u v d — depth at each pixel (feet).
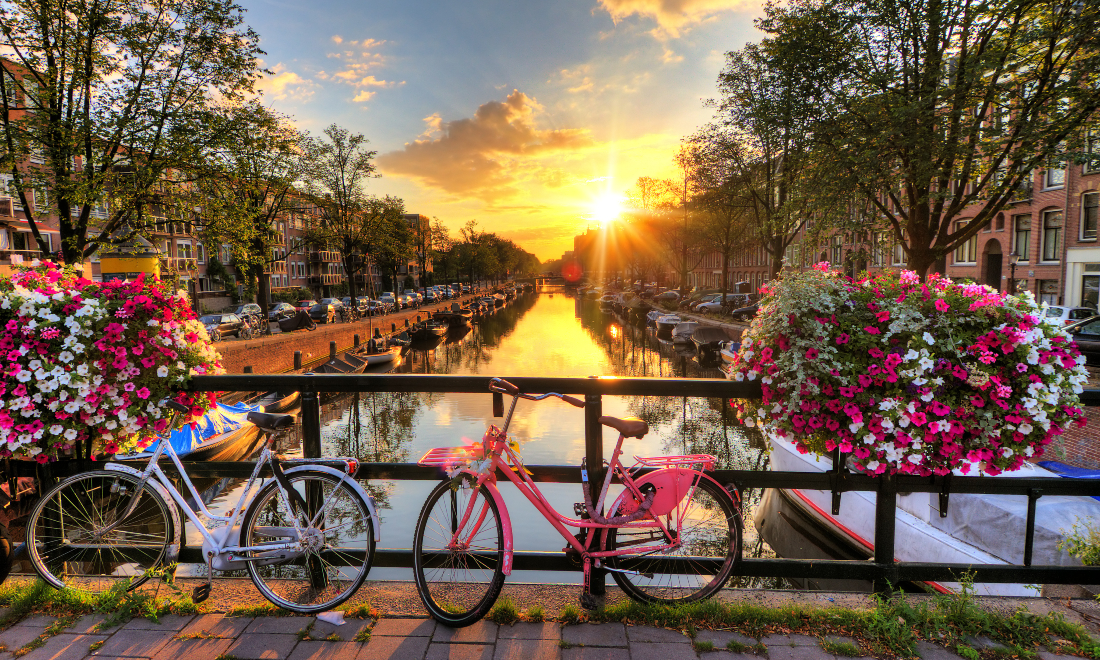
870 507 22.74
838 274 9.85
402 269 308.40
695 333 106.73
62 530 10.19
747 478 9.70
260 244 73.61
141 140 49.37
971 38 46.96
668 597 9.46
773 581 22.09
